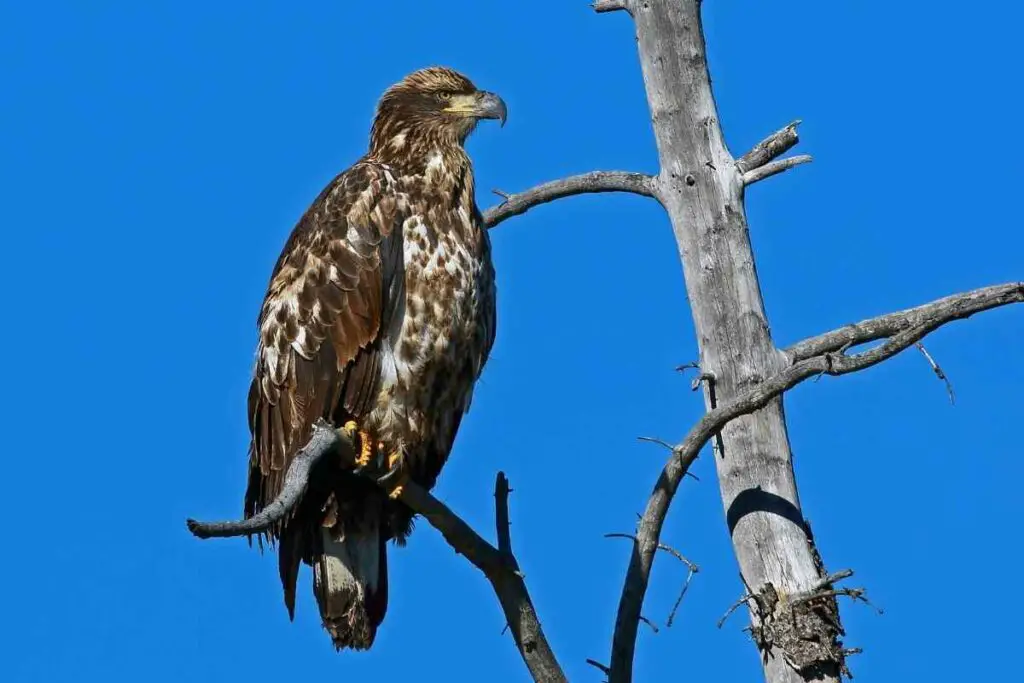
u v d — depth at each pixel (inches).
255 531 413.1
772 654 537.6
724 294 562.3
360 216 561.9
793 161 572.4
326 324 553.9
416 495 484.1
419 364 557.6
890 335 553.0
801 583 538.9
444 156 588.4
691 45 581.9
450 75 613.3
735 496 552.7
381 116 610.9
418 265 559.8
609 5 597.9
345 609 546.6
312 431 550.3
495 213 621.0
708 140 574.9
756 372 555.5
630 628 491.5
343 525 548.7
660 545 499.8
